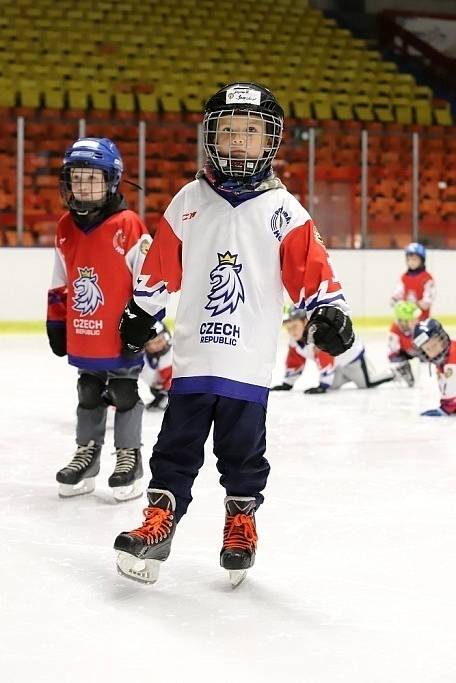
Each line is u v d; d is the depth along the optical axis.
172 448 3.72
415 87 24.33
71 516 4.79
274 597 3.58
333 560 4.06
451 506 5.02
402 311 9.95
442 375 8.12
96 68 22.69
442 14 26.98
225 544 3.70
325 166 20.83
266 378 3.68
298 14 26.58
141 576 3.66
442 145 22.23
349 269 17.97
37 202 19.12
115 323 4.97
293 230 3.60
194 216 3.68
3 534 4.45
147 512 3.68
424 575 3.86
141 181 16.94
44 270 16.36
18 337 15.66
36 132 20.09
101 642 3.10
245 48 24.61
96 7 24.84
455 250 18.52
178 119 21.19
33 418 7.91
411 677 2.84
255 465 3.76
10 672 2.84
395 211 21.19
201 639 3.14
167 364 8.30
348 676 2.84
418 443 6.88
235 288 3.61
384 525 4.63
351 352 9.74
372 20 27.12
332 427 7.54
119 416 5.12
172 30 24.53
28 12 23.98
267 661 2.95
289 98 22.53
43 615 3.36
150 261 3.83
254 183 3.63
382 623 3.31
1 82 20.83
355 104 23.06
